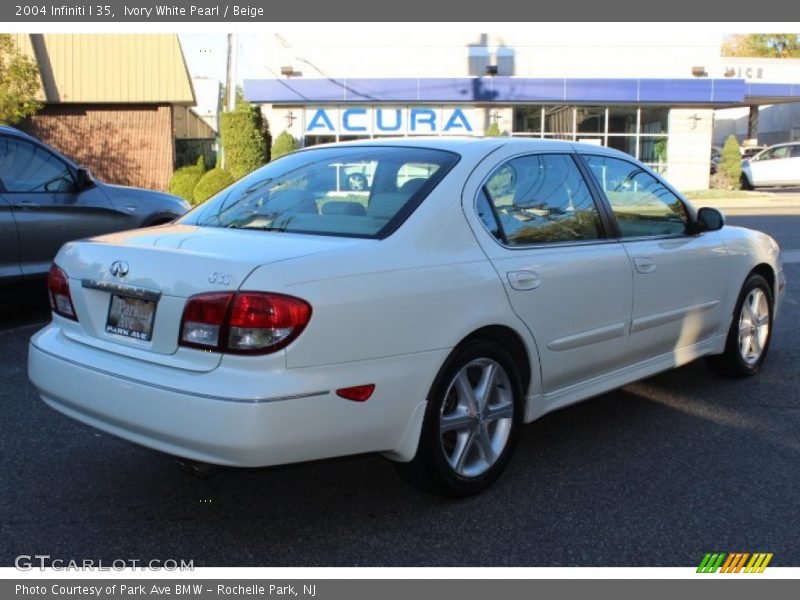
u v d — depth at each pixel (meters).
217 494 3.69
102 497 3.64
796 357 6.14
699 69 27.20
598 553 3.18
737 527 3.39
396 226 3.37
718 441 4.38
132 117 26.03
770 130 48.66
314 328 2.93
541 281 3.75
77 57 25.11
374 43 26.39
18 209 6.75
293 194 3.85
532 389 3.82
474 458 3.66
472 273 3.46
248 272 2.92
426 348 3.25
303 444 2.93
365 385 3.06
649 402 5.06
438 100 26.36
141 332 3.16
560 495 3.69
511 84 26.25
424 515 3.49
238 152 23.00
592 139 27.69
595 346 4.13
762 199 25.33
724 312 5.18
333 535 3.31
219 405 2.83
